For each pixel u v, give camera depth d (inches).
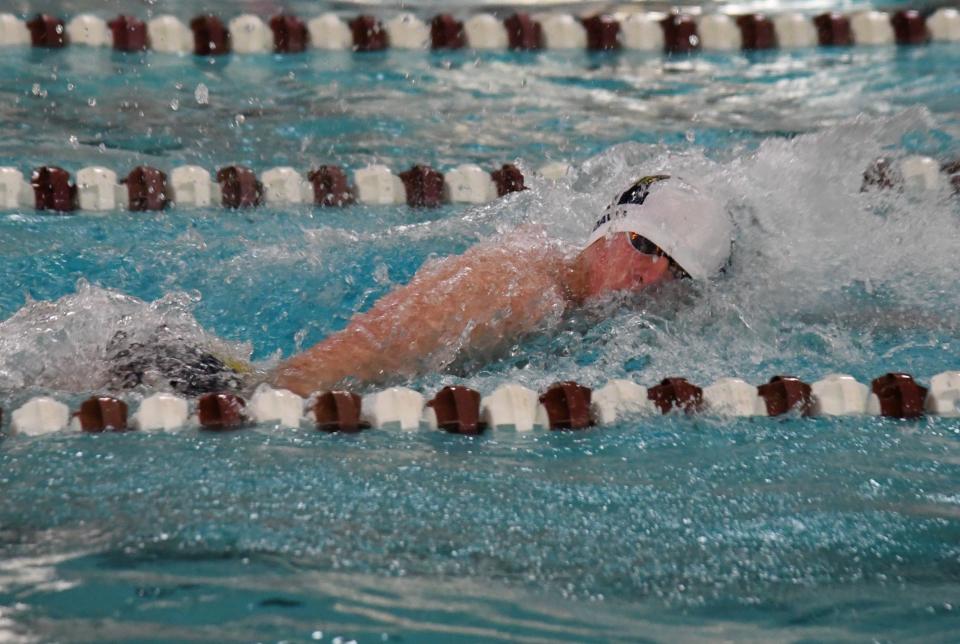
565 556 169.2
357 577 158.7
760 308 279.7
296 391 238.5
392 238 333.7
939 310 286.0
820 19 580.4
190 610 146.9
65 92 469.7
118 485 189.0
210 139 426.3
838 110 470.0
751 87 512.4
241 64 530.0
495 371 255.9
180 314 272.5
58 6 563.2
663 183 281.0
